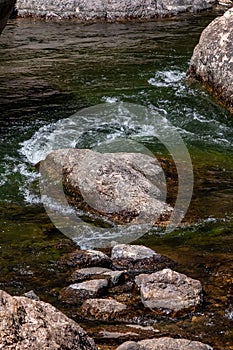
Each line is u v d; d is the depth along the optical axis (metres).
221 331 5.00
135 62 13.21
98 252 6.07
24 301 3.98
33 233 6.65
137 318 5.16
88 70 12.67
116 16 18.27
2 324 3.75
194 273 5.84
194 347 4.62
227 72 10.75
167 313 5.21
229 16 11.53
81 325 5.05
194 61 11.73
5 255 6.20
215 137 9.52
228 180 7.99
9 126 9.72
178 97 11.05
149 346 4.62
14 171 8.12
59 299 5.43
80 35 16.08
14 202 7.34
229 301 5.40
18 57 13.71
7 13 10.94
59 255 6.20
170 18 18.47
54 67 12.92
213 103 10.76
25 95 11.19
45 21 18.23
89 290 5.45
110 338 4.88
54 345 3.81
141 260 6.00
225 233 6.61
